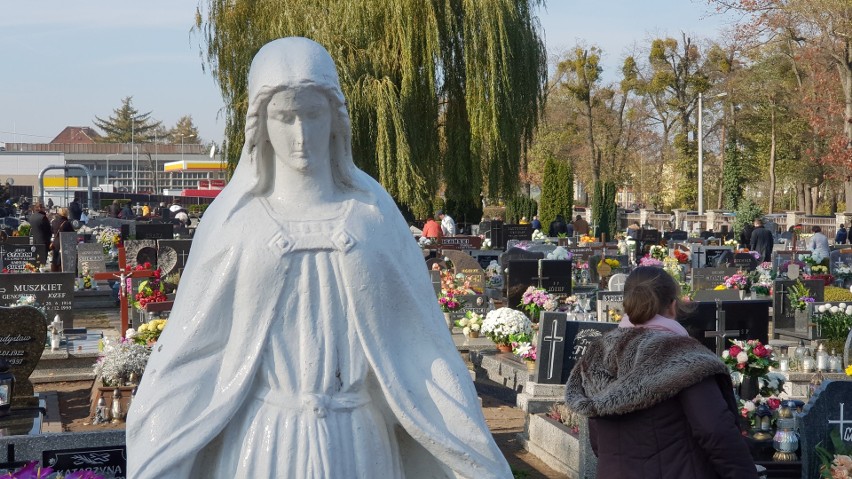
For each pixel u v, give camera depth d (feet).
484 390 41.86
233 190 10.16
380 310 9.82
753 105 217.56
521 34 93.35
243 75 90.07
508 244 95.96
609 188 145.48
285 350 9.64
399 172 88.38
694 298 59.82
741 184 219.82
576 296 56.80
